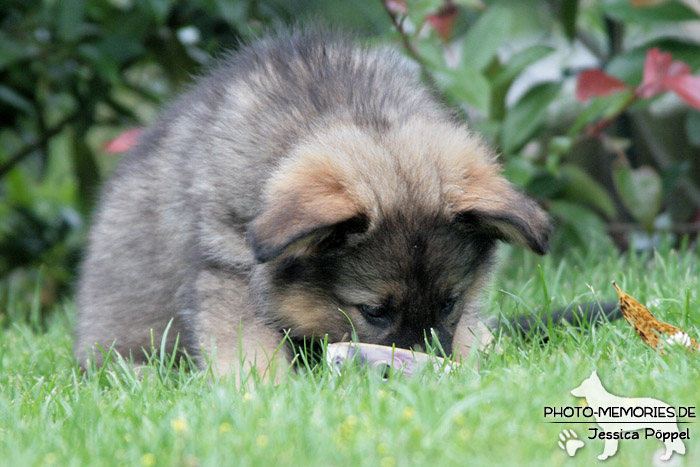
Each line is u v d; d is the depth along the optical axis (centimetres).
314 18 732
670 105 891
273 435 327
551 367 393
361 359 404
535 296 591
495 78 741
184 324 481
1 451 342
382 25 789
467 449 309
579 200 788
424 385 371
